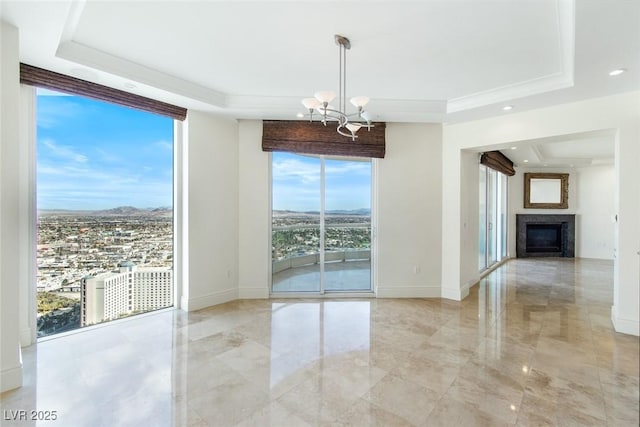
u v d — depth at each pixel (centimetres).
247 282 449
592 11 189
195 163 396
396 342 305
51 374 244
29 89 292
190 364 261
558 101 345
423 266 461
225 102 380
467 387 228
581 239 813
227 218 432
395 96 374
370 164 474
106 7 212
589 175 803
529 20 220
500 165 622
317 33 243
